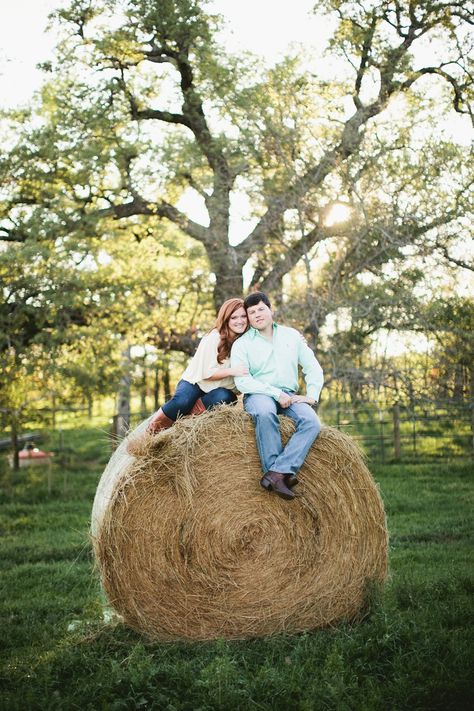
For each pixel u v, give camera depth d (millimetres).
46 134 16156
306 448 5367
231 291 16297
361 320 13188
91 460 20328
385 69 15703
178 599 5375
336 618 5469
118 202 17703
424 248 12953
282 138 13555
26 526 11000
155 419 5914
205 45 15359
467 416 16406
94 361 15664
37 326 15688
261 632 5371
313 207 13477
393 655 4703
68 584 7258
